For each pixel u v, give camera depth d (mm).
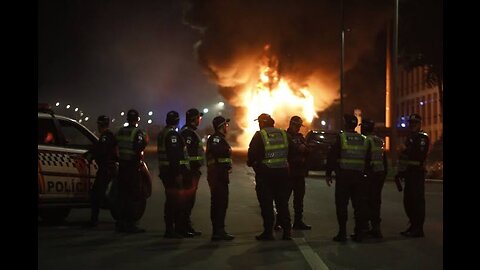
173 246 8688
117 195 10125
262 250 8438
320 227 10672
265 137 9156
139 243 8898
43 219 11078
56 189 9789
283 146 9227
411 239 9477
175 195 9281
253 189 17703
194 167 9469
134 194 9711
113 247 8570
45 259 7691
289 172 9297
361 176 9148
